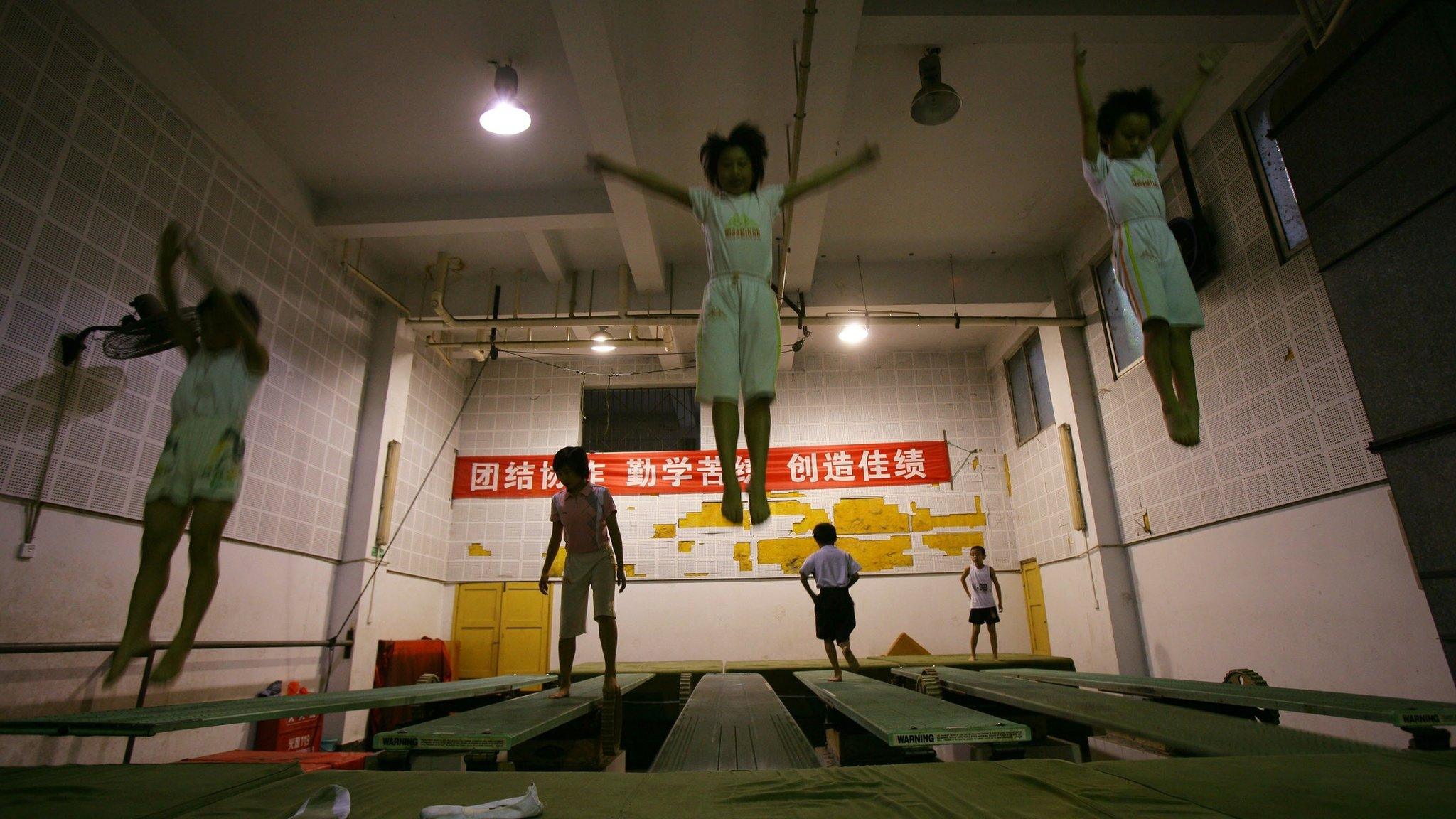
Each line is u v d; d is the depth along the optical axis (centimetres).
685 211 734
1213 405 605
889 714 334
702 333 244
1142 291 254
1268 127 537
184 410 257
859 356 1062
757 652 930
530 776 193
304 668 675
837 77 514
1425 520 222
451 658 915
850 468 1005
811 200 655
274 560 633
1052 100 596
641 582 962
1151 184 272
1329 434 492
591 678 611
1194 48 544
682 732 350
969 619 877
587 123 557
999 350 1016
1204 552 621
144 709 304
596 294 844
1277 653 538
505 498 991
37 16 430
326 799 160
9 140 414
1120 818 148
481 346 884
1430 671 423
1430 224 217
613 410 1116
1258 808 154
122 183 487
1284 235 532
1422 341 221
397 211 696
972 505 988
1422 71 218
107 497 466
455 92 566
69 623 439
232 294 283
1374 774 186
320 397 707
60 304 442
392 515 807
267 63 533
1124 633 720
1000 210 756
